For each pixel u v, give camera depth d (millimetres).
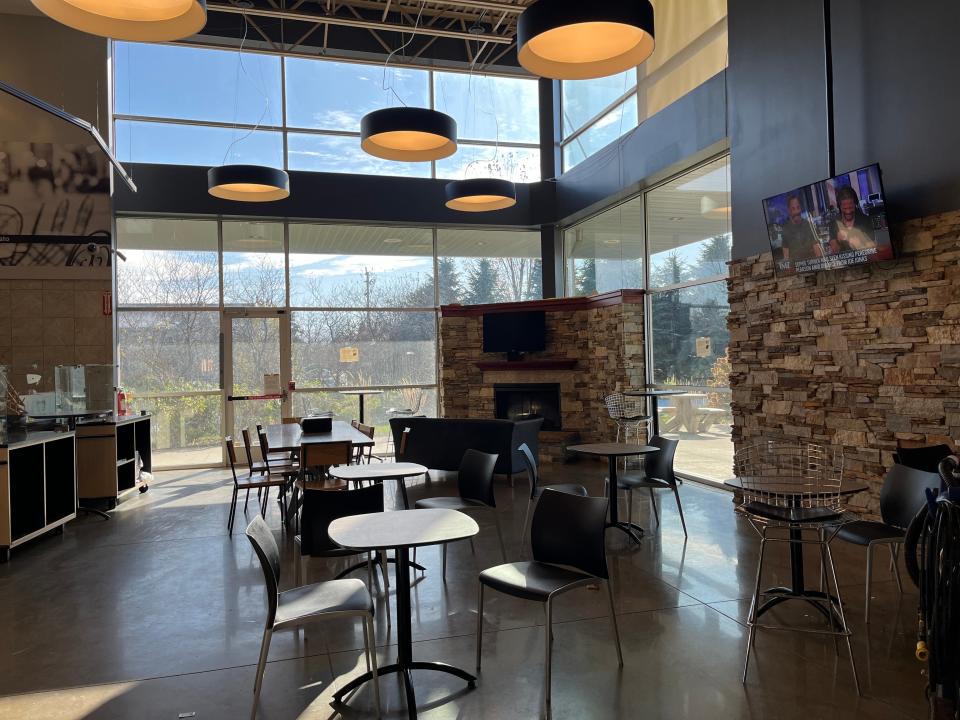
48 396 7066
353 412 10914
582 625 3762
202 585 4633
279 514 6836
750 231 6633
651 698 2938
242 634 3760
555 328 10297
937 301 4766
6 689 3150
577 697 2959
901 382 5047
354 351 10945
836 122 5523
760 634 3594
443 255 11344
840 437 5590
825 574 3576
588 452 5332
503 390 10367
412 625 3820
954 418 4648
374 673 2863
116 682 3203
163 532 6152
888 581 4352
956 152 4609
